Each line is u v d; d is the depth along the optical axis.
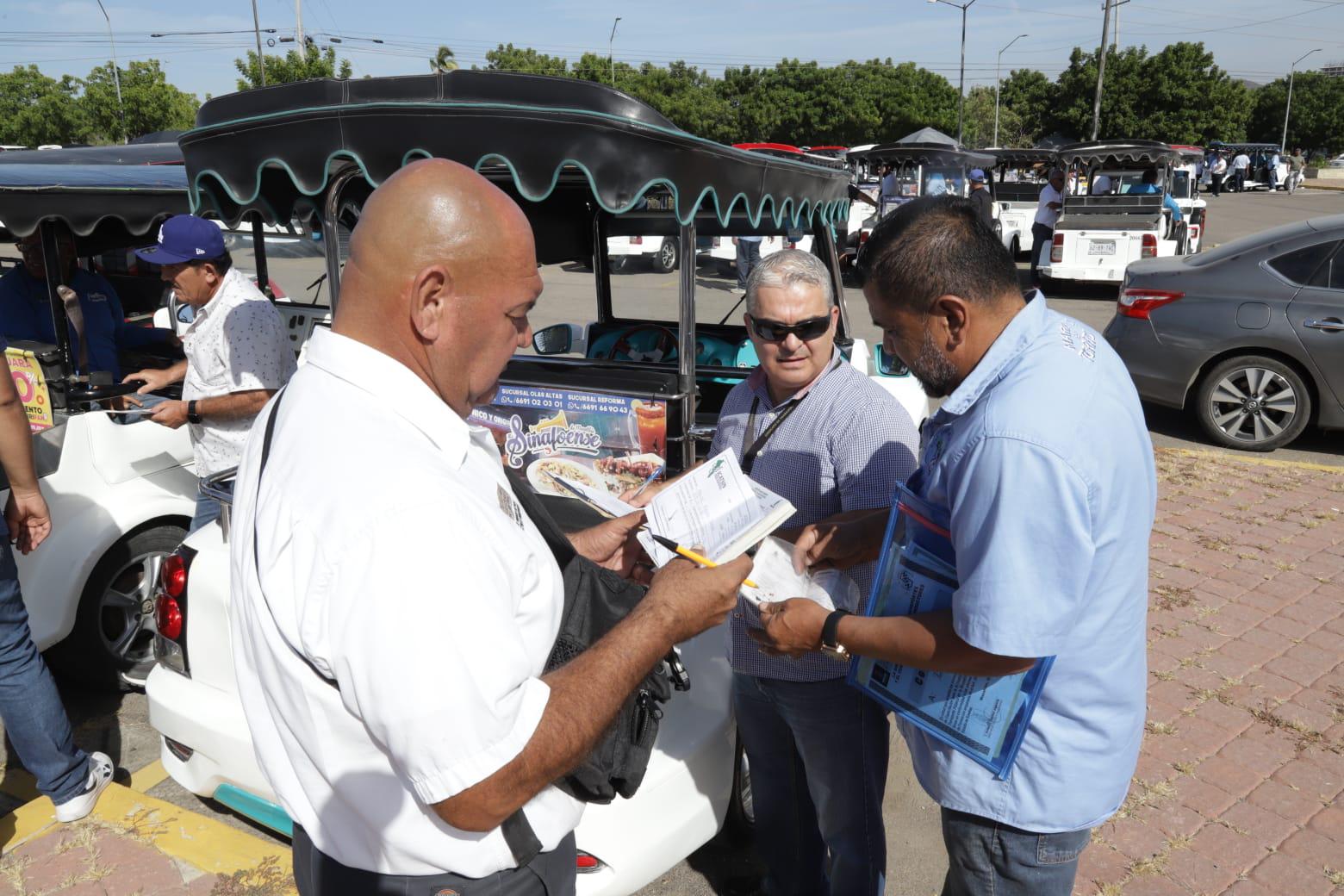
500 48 47.66
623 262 4.54
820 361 2.20
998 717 1.66
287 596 1.23
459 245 1.30
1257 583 4.77
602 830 2.31
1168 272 7.07
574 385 3.03
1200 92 48.81
